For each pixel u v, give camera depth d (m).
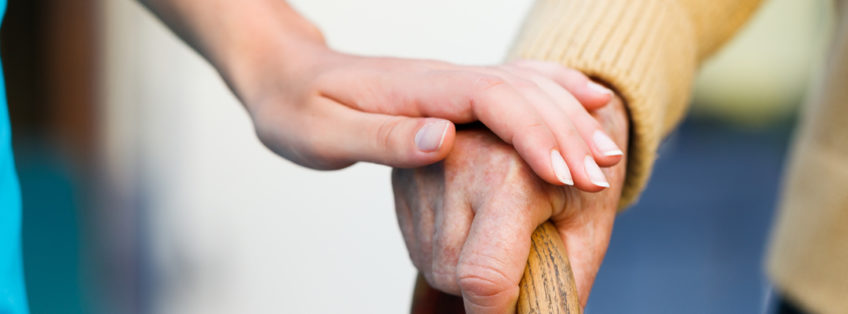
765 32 5.65
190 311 2.63
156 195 2.68
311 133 0.92
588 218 0.90
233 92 0.99
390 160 0.89
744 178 4.25
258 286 2.59
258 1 0.99
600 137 0.88
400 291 2.55
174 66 2.62
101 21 2.89
